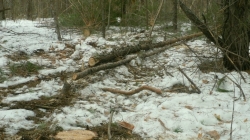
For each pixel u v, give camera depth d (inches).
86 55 303.3
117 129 157.6
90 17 397.4
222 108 179.6
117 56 275.6
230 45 234.7
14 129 152.7
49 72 248.8
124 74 254.8
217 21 271.9
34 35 385.4
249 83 219.8
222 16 265.7
